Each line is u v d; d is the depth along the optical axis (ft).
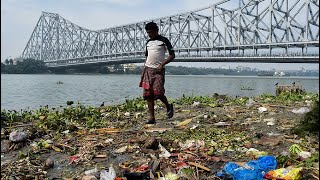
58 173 11.87
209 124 18.58
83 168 12.22
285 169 10.59
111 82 125.08
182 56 197.57
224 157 12.71
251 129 16.78
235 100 29.60
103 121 20.68
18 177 11.58
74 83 114.62
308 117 15.31
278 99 29.68
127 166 12.13
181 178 10.65
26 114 23.77
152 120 18.63
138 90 75.46
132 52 235.61
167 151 13.21
